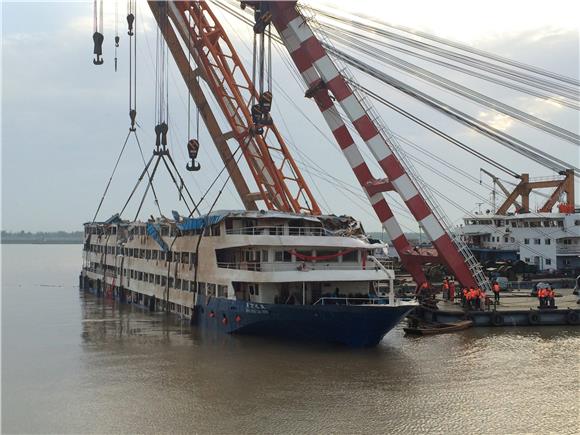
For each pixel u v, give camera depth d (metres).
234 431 23.86
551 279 73.12
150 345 39.88
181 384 30.34
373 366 33.78
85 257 85.38
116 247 70.31
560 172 54.00
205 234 45.97
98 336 43.62
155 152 56.28
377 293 41.91
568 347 39.81
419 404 27.05
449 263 53.34
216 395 28.45
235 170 60.50
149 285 58.53
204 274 45.84
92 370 33.41
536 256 79.31
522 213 85.88
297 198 55.03
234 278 40.44
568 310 48.69
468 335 44.41
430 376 31.78
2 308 61.06
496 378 31.48
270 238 38.50
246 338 40.72
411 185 53.94
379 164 54.31
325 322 36.50
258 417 25.39
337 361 34.81
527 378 31.52
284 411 26.11
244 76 57.72
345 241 39.41
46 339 42.69
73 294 77.12
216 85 57.19
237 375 31.89
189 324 48.25
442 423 24.72
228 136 59.16
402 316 36.44
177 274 51.50
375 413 25.88
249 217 40.72
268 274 37.53
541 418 25.31
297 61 55.84
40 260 199.38
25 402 27.72
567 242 77.94
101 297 72.88
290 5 54.72
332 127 56.66
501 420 25.06
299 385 29.98
